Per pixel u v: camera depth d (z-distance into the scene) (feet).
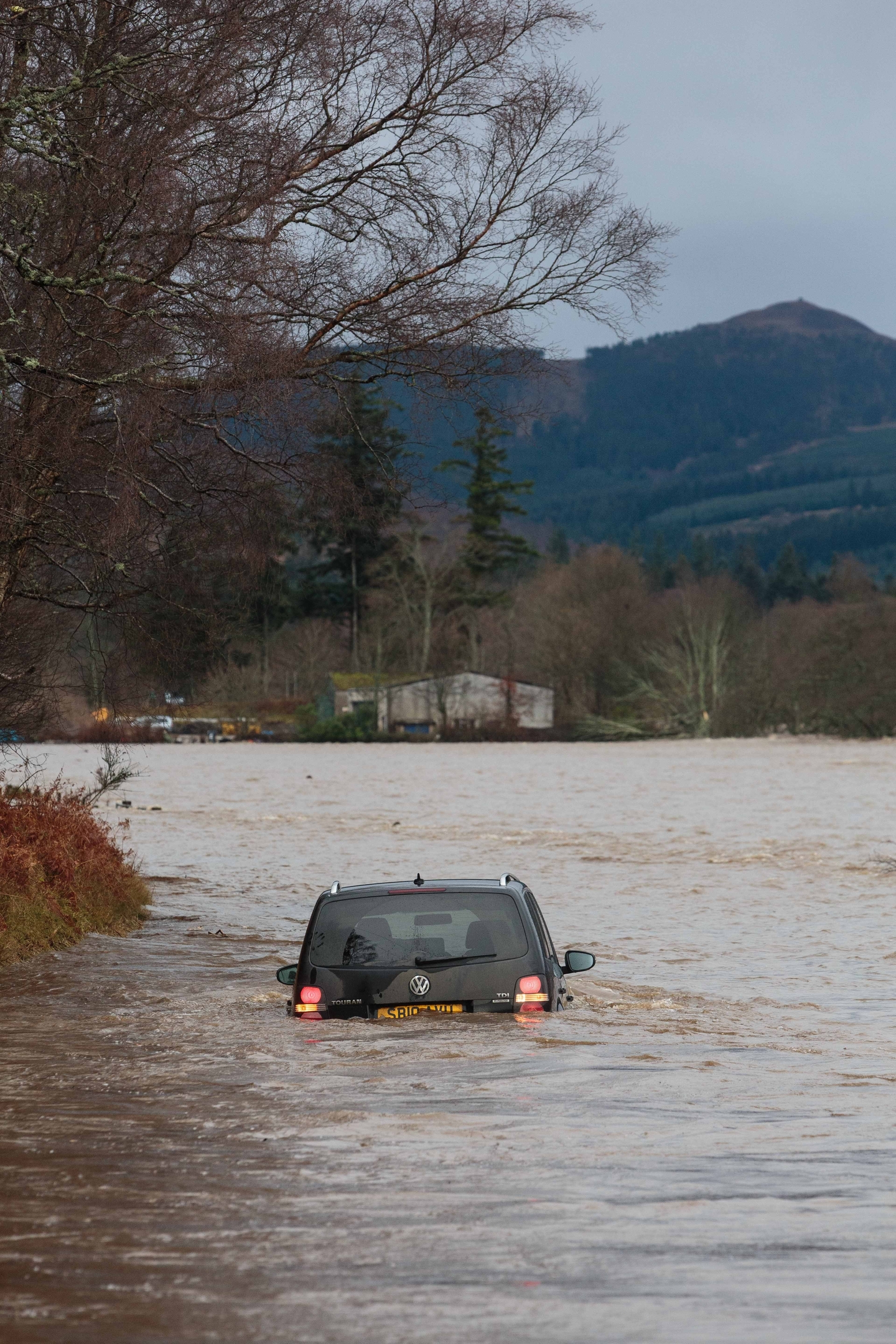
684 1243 48.57
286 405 117.29
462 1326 40.19
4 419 115.85
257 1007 109.70
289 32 110.83
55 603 136.15
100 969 134.72
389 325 118.93
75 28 108.88
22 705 167.94
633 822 377.91
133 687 146.72
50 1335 39.65
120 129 109.70
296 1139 65.05
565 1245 48.39
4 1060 86.69
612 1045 91.61
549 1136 65.82
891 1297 42.70
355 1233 49.96
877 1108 74.13
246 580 135.03
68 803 187.83
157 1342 39.01
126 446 109.19
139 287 112.27
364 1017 94.63
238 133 111.14
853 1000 127.13
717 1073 84.02
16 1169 59.62
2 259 112.68
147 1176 58.23
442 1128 67.21
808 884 236.43
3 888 148.97
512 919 97.04
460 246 120.67
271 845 308.60
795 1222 51.31
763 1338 38.91
